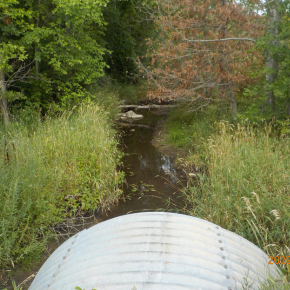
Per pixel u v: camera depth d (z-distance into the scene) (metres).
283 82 6.51
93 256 2.04
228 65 8.88
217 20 9.22
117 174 6.84
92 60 9.86
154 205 5.68
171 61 9.74
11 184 3.92
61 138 6.20
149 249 1.93
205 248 2.04
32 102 8.89
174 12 10.43
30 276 3.48
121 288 1.67
